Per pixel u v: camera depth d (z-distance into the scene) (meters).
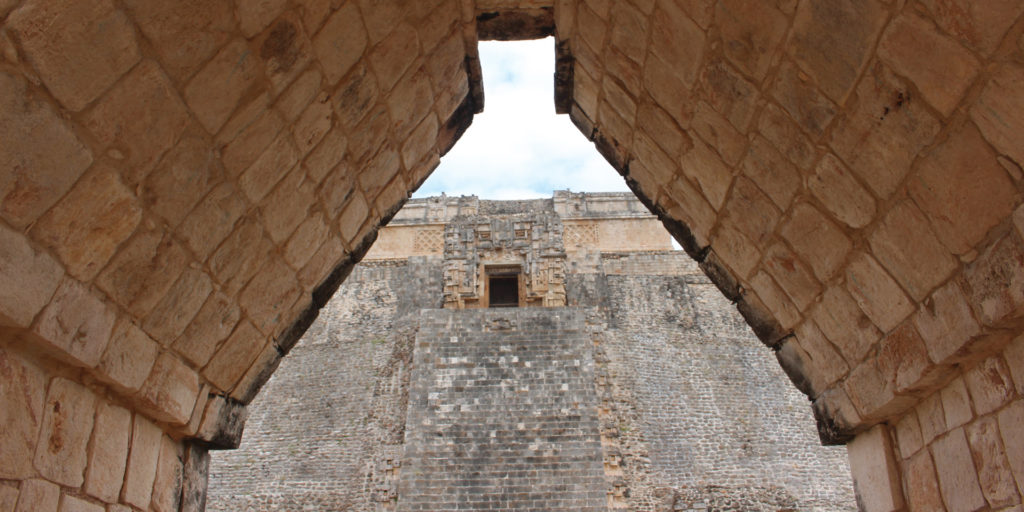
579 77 5.82
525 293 23.78
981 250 3.00
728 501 18.25
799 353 5.11
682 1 3.87
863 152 3.41
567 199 29.52
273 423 21.16
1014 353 3.04
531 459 15.56
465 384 17.73
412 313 23.78
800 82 3.52
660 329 23.34
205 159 3.49
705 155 4.79
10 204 2.59
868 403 4.26
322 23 3.72
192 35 2.98
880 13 2.86
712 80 4.14
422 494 14.85
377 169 5.32
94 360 3.29
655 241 28.58
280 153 4.04
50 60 2.47
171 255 3.59
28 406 2.97
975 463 3.38
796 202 4.15
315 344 23.56
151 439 4.16
